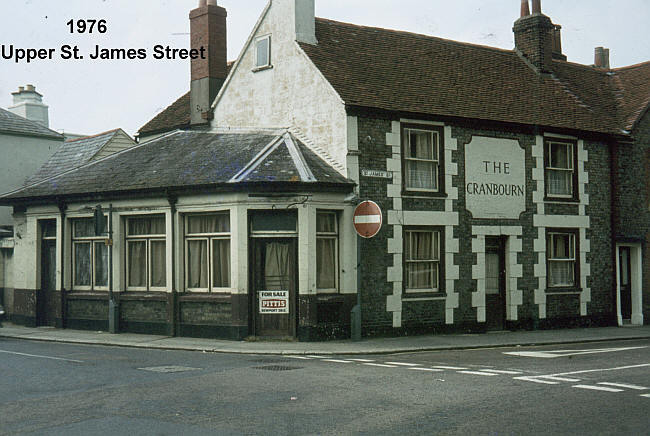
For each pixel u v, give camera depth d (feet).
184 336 63.62
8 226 92.22
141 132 86.69
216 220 63.05
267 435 26.43
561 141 76.69
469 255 68.90
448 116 67.26
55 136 98.84
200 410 30.81
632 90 87.10
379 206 63.21
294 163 61.05
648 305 81.97
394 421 28.66
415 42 76.23
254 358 50.26
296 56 66.33
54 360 48.24
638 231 81.71
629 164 81.61
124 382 38.40
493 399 33.30
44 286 75.25
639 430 27.22
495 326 71.61
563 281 76.79
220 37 77.61
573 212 76.95
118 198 67.62
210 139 70.64
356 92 63.26
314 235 59.67
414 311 65.36
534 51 83.56
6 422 28.73
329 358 50.83
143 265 67.62
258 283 60.80
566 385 37.45
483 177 70.08
